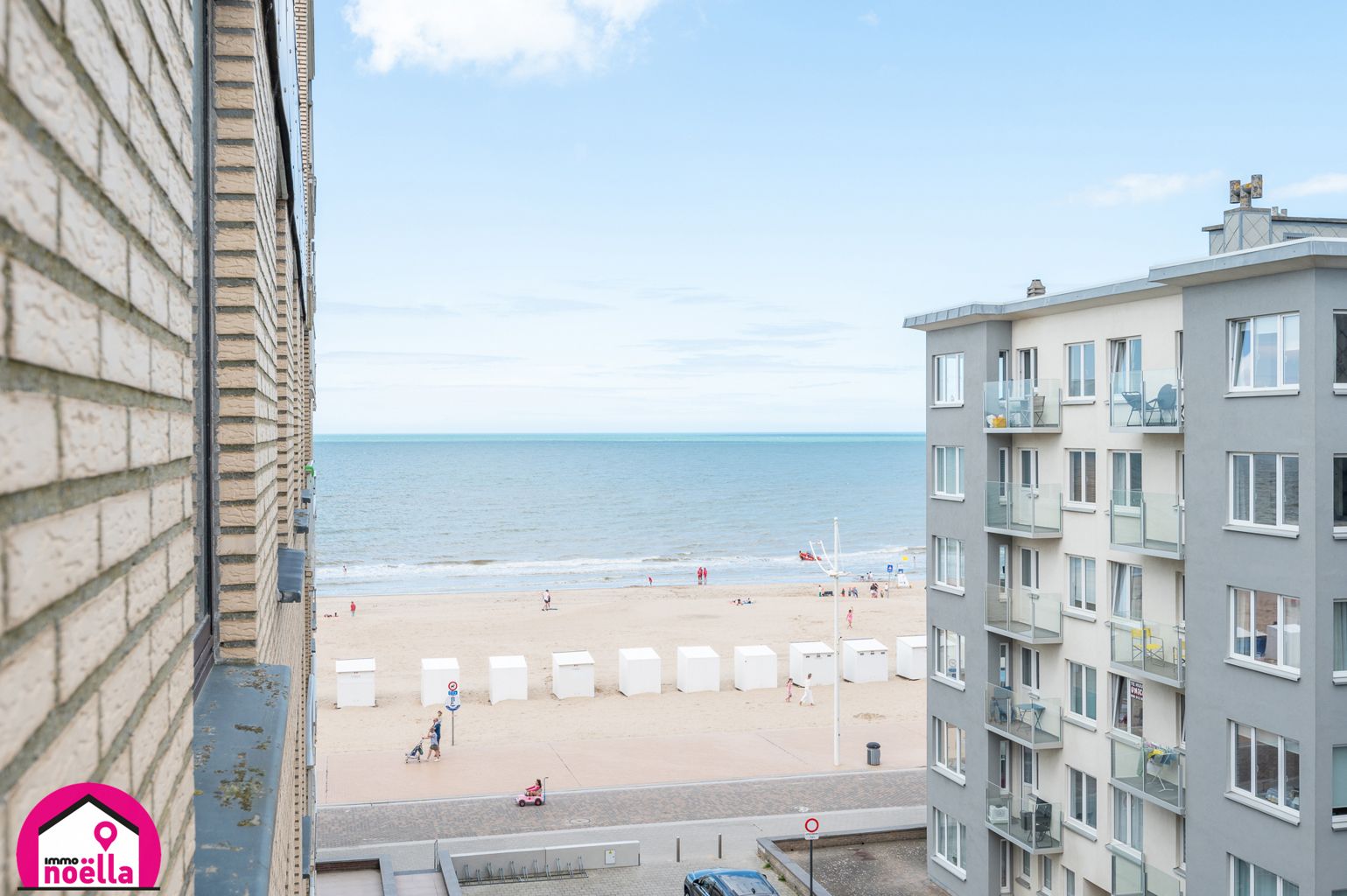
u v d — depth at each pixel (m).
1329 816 19.03
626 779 43.78
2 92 1.32
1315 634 18.95
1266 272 19.67
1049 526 27.08
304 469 19.98
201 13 4.87
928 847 32.62
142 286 2.18
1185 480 21.77
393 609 94.31
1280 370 19.70
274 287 7.58
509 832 37.31
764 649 60.25
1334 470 19.06
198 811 3.39
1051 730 27.14
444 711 54.19
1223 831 20.89
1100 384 25.50
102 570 1.81
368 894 31.02
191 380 2.93
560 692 57.22
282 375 9.51
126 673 2.01
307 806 18.39
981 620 29.14
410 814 39.19
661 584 119.44
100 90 1.80
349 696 54.50
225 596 5.44
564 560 146.88
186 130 2.84
